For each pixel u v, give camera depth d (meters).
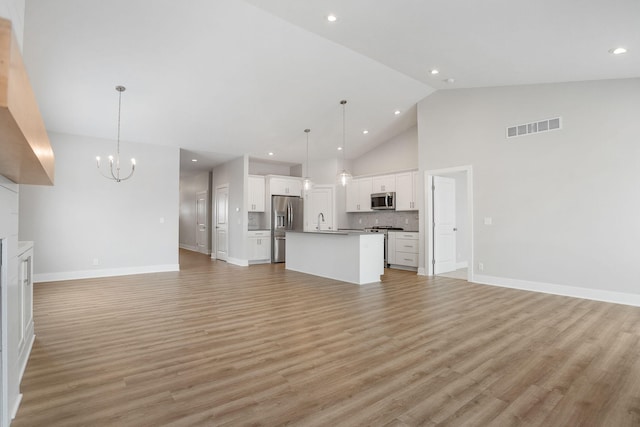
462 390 2.02
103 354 2.55
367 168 8.62
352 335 2.97
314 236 6.34
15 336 1.88
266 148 7.58
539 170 4.74
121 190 6.20
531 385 2.07
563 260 4.52
